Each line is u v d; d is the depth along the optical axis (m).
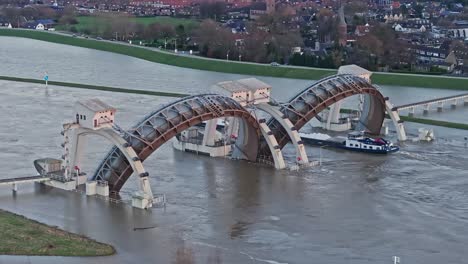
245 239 187.88
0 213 197.75
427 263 174.38
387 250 182.25
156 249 179.75
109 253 175.12
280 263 172.75
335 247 183.62
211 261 173.00
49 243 177.88
